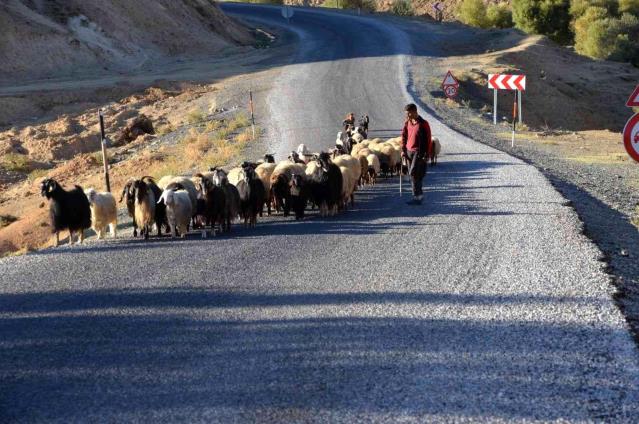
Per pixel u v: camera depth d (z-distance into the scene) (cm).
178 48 6225
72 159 3569
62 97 4572
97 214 1462
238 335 783
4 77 4984
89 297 954
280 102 4181
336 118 3622
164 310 881
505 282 956
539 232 1262
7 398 637
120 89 4778
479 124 3559
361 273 1028
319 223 1485
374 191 1883
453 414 587
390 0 12519
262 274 1046
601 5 9756
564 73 5938
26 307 919
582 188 1930
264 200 1609
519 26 9725
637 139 1052
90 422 586
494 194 1703
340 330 789
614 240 1279
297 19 8469
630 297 900
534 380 650
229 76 5238
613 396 616
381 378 660
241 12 9269
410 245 1207
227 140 3259
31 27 5378
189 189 1504
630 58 8338
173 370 690
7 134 4006
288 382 656
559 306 850
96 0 6059
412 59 5519
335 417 585
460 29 7650
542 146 2989
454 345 738
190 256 1197
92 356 733
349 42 6575
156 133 3847
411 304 874
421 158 1599
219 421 582
